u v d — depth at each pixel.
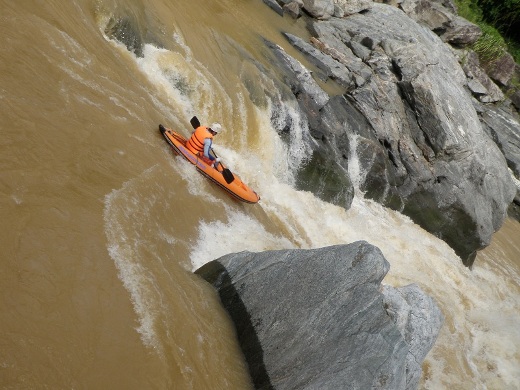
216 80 13.23
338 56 19.28
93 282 6.66
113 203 8.10
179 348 6.67
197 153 10.70
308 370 7.06
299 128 14.73
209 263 8.46
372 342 7.14
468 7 34.44
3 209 6.68
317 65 18.38
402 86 18.47
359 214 15.55
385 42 20.14
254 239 10.92
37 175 7.48
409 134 18.16
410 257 15.53
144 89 11.57
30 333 5.70
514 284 18.56
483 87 27.48
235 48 15.01
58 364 5.62
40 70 9.10
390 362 7.09
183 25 14.10
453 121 17.83
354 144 16.41
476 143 18.22
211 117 12.87
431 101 17.78
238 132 13.32
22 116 8.06
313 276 7.70
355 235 14.63
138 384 5.99
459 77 22.89
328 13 21.69
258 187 13.22
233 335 7.63
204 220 10.15
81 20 10.88
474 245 17.95
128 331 6.41
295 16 20.67
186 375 6.46
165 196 9.45
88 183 8.11
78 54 10.16
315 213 14.20
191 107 12.62
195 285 7.90
